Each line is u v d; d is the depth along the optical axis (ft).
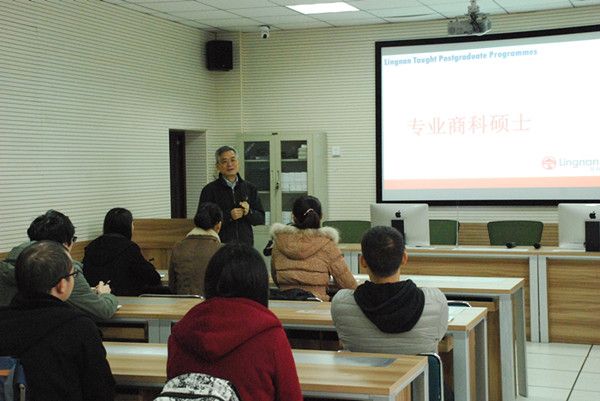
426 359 10.09
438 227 26.00
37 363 8.23
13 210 20.95
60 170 22.84
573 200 28.02
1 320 8.45
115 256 16.89
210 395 7.06
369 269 10.84
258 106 32.14
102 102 24.84
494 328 16.67
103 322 14.29
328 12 27.86
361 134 30.86
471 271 22.94
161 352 10.81
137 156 26.76
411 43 29.78
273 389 7.55
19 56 21.18
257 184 31.83
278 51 31.76
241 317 7.54
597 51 27.37
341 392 8.80
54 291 8.84
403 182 30.27
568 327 22.45
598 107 27.45
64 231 13.17
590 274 22.09
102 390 8.57
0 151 20.49
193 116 30.58
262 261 7.88
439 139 29.68
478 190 29.27
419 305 10.60
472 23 24.73
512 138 28.71
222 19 28.81
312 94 31.45
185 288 16.97
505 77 28.66
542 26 28.30
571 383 18.62
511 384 16.28
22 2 21.26
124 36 26.04
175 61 29.30
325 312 13.51
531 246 24.30
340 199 31.30
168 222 25.22
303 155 31.01
